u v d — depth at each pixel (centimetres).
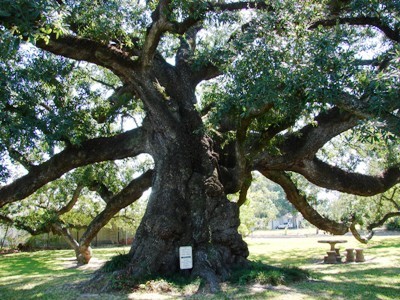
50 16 535
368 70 578
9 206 1822
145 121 943
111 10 815
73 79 1100
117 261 826
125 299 685
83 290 775
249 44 664
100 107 1127
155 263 790
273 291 716
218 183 863
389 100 509
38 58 941
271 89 621
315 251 1928
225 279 786
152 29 783
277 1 668
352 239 2475
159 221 811
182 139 886
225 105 699
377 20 883
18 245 2738
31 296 787
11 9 502
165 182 852
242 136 820
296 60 595
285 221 6081
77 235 2873
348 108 570
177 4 738
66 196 1888
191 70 1013
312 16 678
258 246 2319
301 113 703
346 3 859
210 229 829
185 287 733
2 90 839
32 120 854
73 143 948
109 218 1171
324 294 711
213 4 838
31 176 981
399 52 532
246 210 2341
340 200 1734
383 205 1866
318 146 971
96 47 830
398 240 2333
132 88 923
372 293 749
